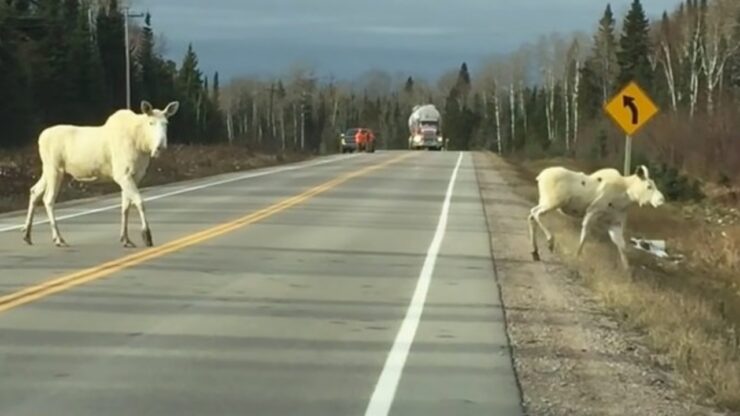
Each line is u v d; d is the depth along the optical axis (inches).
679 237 1116.5
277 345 385.7
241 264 603.2
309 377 339.3
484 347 397.1
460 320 450.6
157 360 356.2
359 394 319.9
